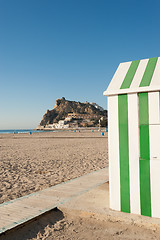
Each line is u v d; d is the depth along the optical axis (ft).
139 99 11.38
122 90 11.61
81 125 569.23
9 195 16.43
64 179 21.40
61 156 38.22
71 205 12.82
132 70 12.70
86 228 10.56
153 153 11.00
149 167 11.08
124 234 9.87
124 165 11.75
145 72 12.08
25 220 10.79
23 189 18.13
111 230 10.27
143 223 10.44
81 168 26.89
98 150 46.57
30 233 10.14
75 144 63.77
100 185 17.35
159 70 11.75
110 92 11.95
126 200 11.66
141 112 11.31
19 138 108.88
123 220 10.93
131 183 11.53
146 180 11.15
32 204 13.12
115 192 12.01
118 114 11.93
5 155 41.22
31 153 43.75
